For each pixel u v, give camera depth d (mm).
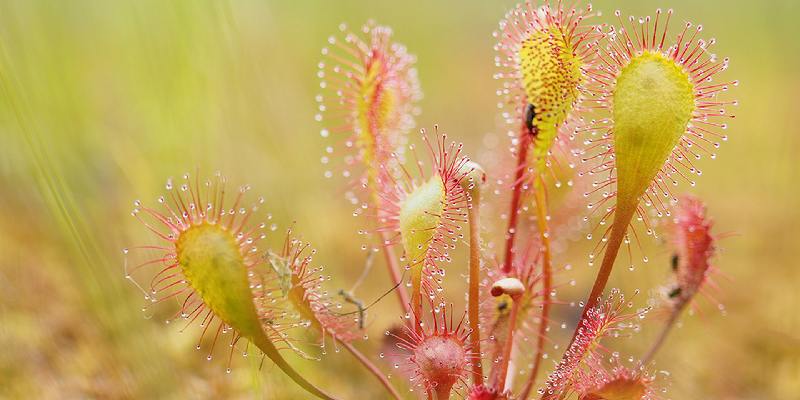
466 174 153
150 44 199
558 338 183
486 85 348
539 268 171
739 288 198
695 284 162
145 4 198
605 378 152
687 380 180
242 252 149
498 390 153
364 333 158
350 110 165
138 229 187
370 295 191
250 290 149
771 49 335
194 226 148
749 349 186
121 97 235
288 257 151
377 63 164
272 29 242
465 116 309
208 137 193
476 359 155
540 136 156
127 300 173
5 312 176
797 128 270
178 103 192
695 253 161
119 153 198
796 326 188
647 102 148
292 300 154
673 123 148
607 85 151
